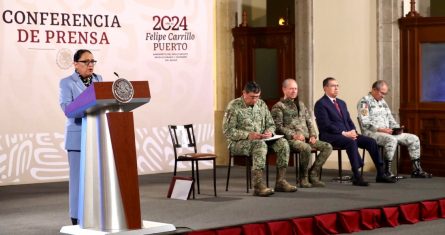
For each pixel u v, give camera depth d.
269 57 12.86
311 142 9.59
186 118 11.55
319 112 9.91
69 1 10.44
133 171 5.82
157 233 5.94
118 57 10.88
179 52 11.45
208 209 7.80
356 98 11.69
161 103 11.30
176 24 11.40
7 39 10.03
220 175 11.12
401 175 10.94
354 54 11.69
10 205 8.35
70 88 6.54
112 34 10.83
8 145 10.09
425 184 9.76
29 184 10.22
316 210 7.61
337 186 9.60
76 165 6.51
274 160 12.73
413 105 11.30
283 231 7.18
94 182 5.87
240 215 7.36
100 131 5.82
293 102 9.69
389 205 7.93
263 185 8.77
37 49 10.23
